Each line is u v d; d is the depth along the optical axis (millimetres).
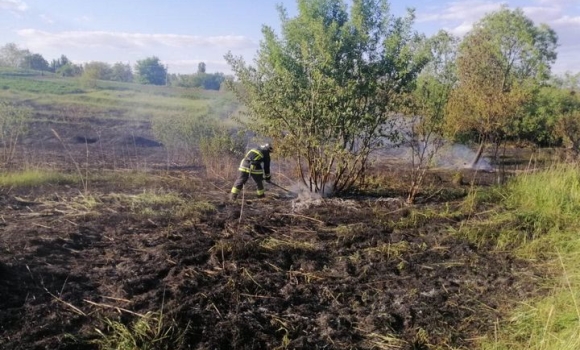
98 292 5059
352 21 9484
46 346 4027
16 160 12867
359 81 9500
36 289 4957
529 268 6695
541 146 18625
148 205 8523
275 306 5203
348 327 4977
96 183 10352
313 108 9164
